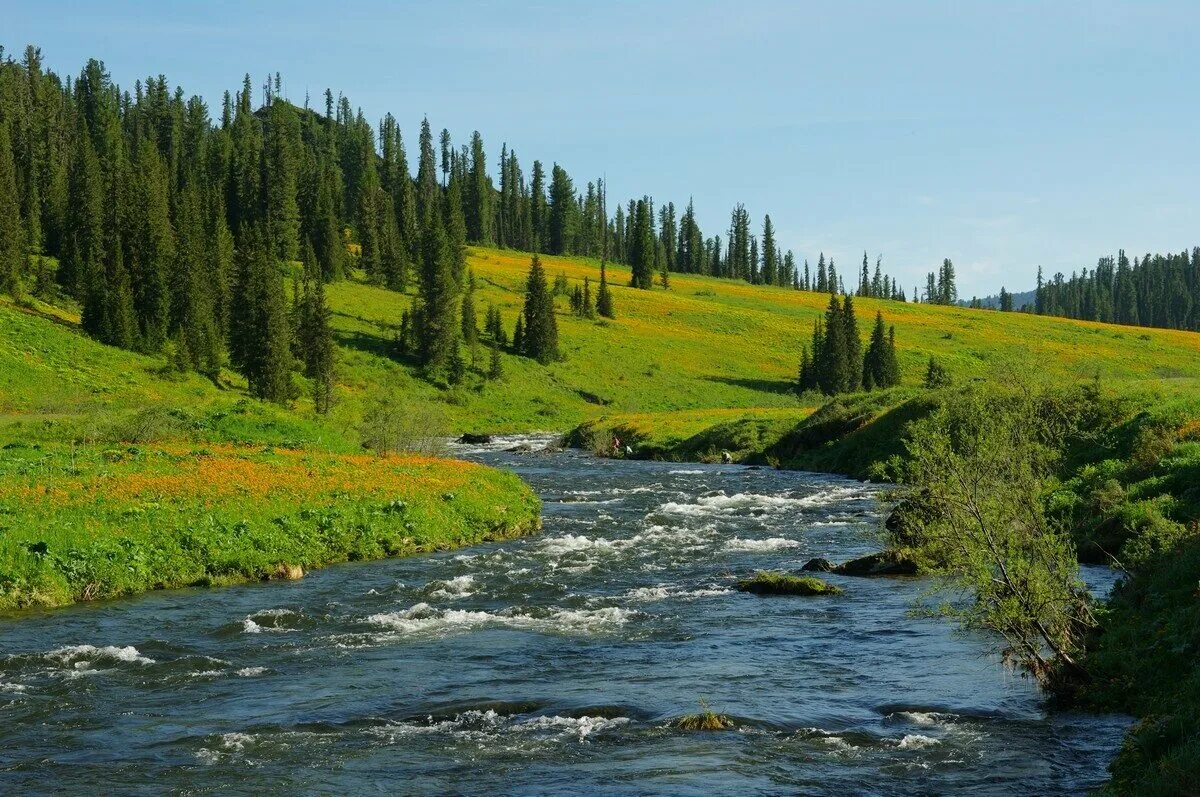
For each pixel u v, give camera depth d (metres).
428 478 36.84
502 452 87.75
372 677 16.27
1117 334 186.62
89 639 18.69
